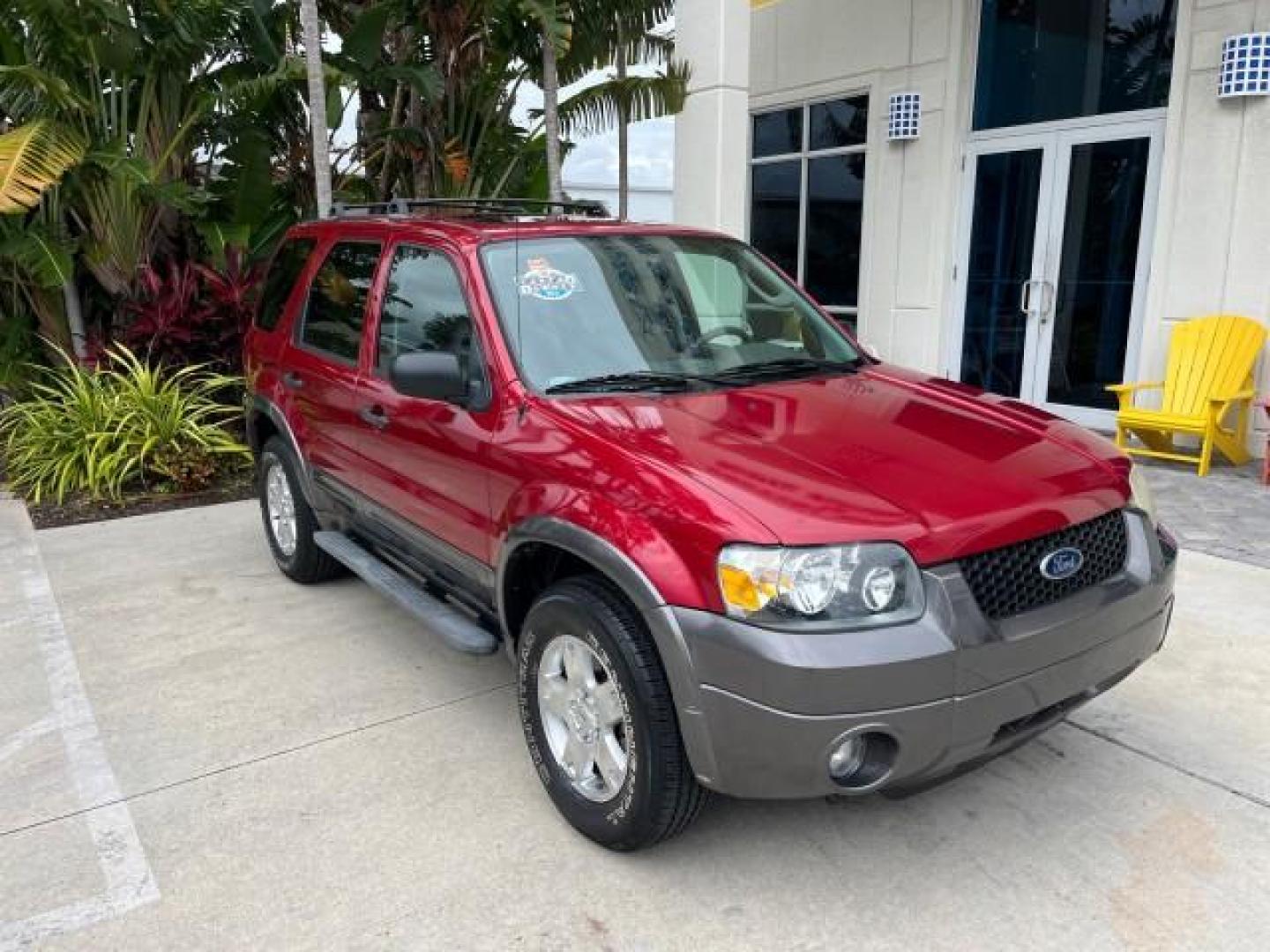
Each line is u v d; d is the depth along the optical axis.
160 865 3.01
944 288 9.90
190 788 3.42
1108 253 8.60
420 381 3.33
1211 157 7.60
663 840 2.94
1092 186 8.65
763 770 2.54
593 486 2.89
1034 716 2.79
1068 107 8.79
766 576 2.47
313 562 5.21
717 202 9.48
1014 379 9.52
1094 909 2.74
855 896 2.81
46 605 5.16
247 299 8.45
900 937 2.65
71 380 8.36
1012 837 3.06
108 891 2.89
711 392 3.45
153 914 2.79
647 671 2.72
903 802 3.25
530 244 3.84
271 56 8.88
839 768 2.58
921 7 9.66
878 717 2.45
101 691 4.16
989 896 2.80
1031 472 2.92
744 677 2.49
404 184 10.07
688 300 3.95
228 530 6.52
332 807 3.29
